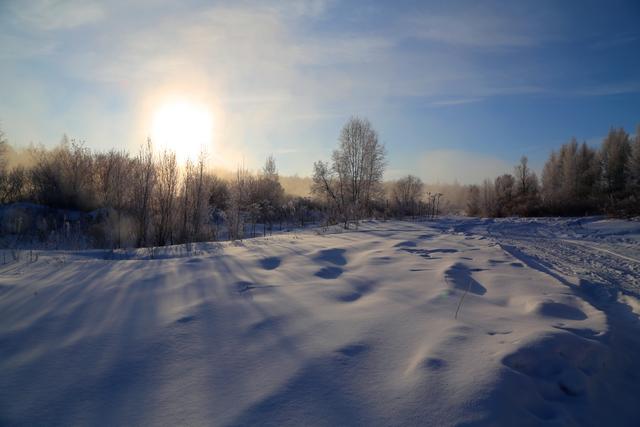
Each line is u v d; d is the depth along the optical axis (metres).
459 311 4.61
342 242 10.47
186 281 5.77
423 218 31.25
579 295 5.84
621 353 3.90
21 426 2.50
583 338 3.80
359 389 2.91
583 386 3.18
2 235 13.91
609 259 10.18
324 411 2.65
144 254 8.69
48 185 19.19
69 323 4.12
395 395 2.83
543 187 45.66
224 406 2.71
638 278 7.78
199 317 4.30
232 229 14.11
